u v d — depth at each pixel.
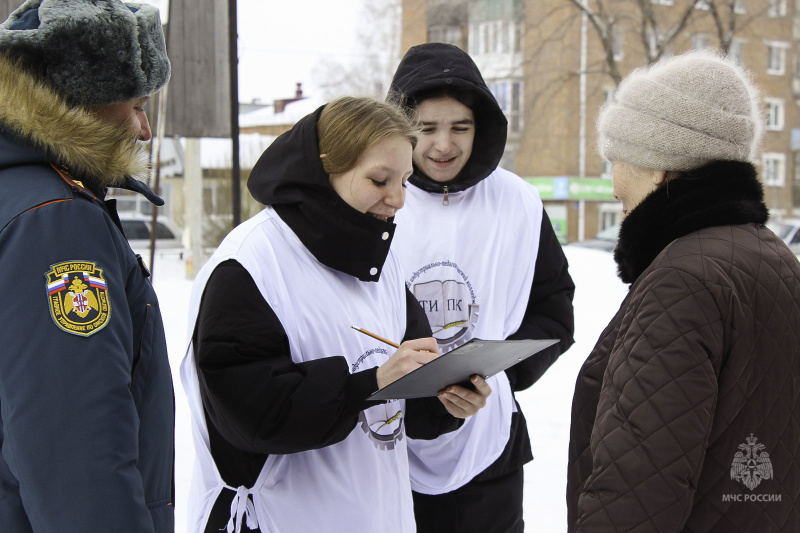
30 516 1.27
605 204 27.77
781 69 27.33
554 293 2.71
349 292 1.90
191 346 1.82
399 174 1.84
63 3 1.45
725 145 1.66
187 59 6.38
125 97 1.51
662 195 1.70
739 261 1.57
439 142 2.54
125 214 20.48
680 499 1.47
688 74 1.68
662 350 1.51
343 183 1.83
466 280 2.58
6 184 1.35
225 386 1.71
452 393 1.82
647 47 17.91
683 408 1.47
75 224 1.33
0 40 1.42
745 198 1.66
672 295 1.53
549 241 2.71
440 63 2.53
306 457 1.82
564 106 26.47
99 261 1.34
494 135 2.60
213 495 1.87
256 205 17.36
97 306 1.31
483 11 27.88
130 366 1.37
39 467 1.24
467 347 1.54
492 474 2.53
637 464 1.48
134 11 1.64
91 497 1.24
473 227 2.62
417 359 1.70
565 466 4.16
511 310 2.62
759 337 1.56
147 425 1.44
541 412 4.94
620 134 1.75
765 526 1.56
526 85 27.09
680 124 1.67
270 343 1.75
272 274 1.80
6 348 1.25
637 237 1.71
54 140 1.39
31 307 1.26
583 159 26.98
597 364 1.74
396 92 2.52
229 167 18.81
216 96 6.49
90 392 1.27
